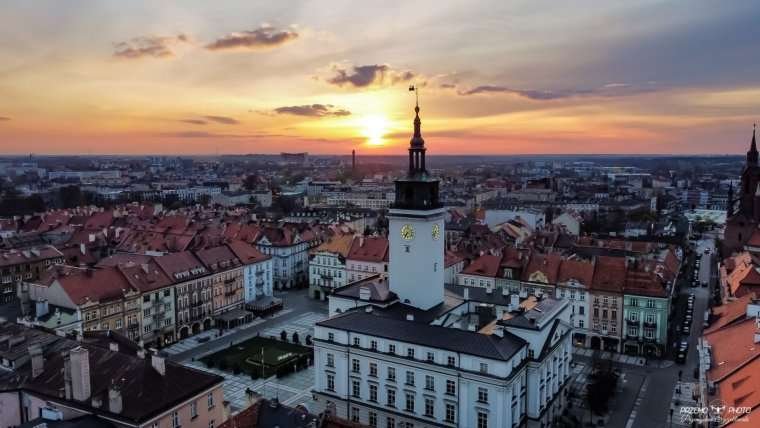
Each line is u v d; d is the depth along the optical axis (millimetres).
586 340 150375
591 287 148500
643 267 151000
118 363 80125
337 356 105750
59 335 95375
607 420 108625
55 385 78938
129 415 70812
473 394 91312
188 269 160000
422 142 116688
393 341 98938
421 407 96750
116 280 140625
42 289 133375
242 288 179125
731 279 147250
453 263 189000
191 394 77625
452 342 94812
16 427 66688
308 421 67438
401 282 119812
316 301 197875
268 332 160875
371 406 102125
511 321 100375
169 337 152250
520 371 93562
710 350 89125
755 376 69625
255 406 71250
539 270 158250
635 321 143750
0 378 83188
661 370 133375
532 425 97500
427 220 114500
